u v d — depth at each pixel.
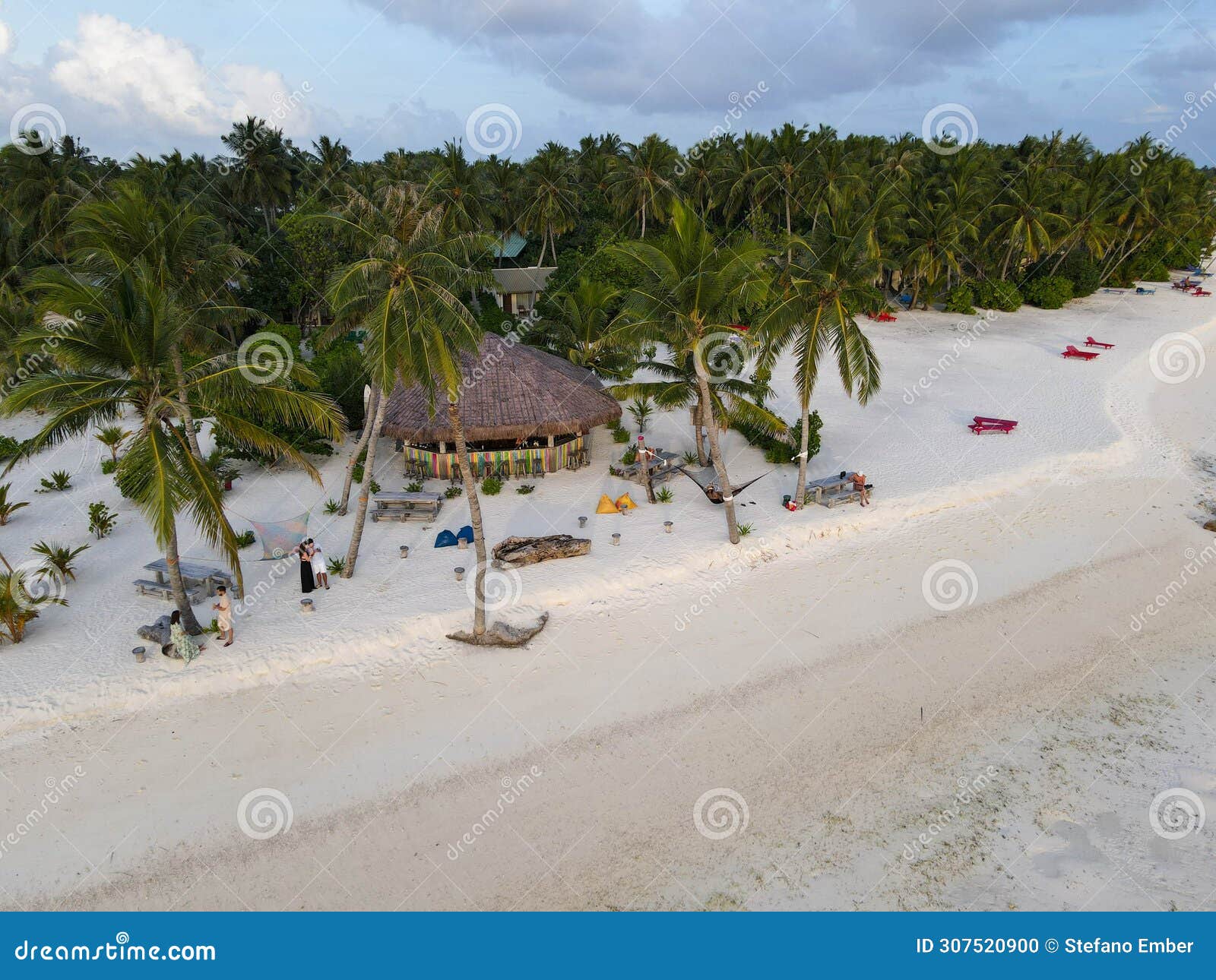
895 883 12.27
